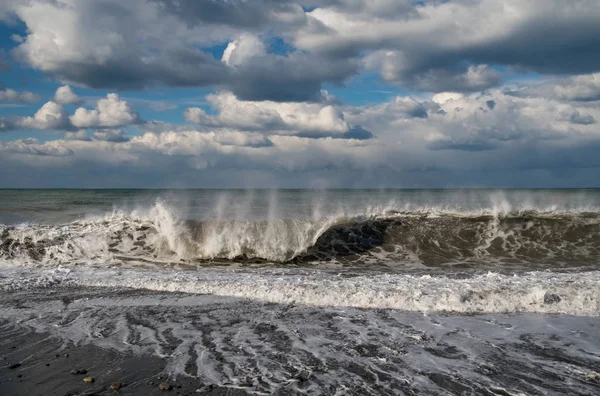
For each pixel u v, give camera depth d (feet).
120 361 17.43
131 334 20.66
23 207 80.33
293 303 26.27
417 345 19.26
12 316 23.57
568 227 47.96
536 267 38.06
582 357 17.90
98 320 22.85
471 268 37.99
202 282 30.17
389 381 15.61
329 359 17.65
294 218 49.52
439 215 52.34
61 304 25.95
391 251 43.78
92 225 47.60
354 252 43.47
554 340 19.92
